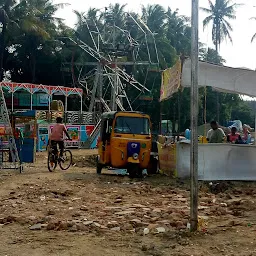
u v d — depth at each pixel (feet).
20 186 36.88
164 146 47.42
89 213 26.53
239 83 41.78
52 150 49.26
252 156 42.09
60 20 158.81
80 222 23.72
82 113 115.44
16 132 56.59
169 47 176.65
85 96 149.89
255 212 27.27
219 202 31.24
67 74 165.27
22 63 157.07
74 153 88.53
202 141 49.24
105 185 38.78
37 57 157.48
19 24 139.64
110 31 169.48
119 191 35.50
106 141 46.98
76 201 30.66
